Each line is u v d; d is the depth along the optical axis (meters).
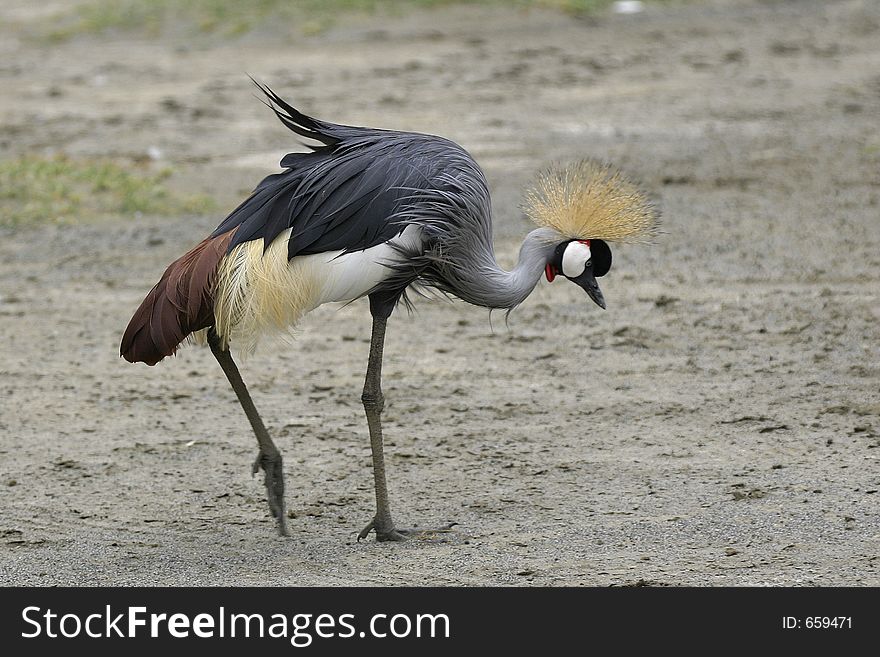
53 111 28.91
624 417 12.17
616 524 9.71
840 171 21.83
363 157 9.29
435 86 30.17
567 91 29.53
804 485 10.29
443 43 34.97
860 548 9.07
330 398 13.02
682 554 9.10
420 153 9.40
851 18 37.72
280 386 13.45
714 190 20.98
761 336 14.27
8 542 9.76
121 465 11.37
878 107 27.05
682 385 12.94
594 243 9.96
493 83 30.42
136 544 9.70
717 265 17.03
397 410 12.62
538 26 36.62
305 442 11.84
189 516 10.24
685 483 10.49
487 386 13.21
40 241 19.28
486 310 15.83
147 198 21.25
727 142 24.44
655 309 15.42
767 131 25.25
